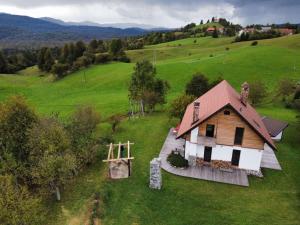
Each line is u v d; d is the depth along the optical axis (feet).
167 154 134.72
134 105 223.10
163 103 203.82
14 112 110.01
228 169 122.62
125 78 335.67
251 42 512.63
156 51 534.37
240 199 104.73
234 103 117.29
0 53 481.87
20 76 444.14
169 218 94.02
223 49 491.72
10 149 103.60
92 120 157.58
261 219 94.79
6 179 82.02
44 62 481.46
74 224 88.48
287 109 211.20
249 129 115.96
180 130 132.98
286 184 114.83
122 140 152.15
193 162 125.70
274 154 139.03
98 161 128.36
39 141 102.53
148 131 163.32
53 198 101.91
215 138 119.75
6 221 75.05
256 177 119.14
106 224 88.79
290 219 94.89
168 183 112.47
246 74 301.84
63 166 95.71
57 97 302.45
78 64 428.56
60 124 119.24
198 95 197.06
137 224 89.81
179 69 329.11
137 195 103.35
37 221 84.74
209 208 99.66
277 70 307.17
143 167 123.44
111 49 484.33
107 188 105.60
